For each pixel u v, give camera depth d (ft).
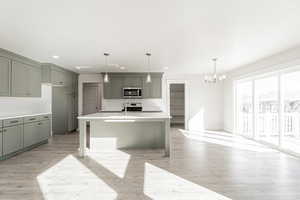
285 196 7.96
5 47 12.87
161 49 13.51
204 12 7.93
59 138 20.03
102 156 13.64
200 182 9.33
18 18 8.37
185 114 26.02
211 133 23.09
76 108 24.88
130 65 19.47
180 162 12.29
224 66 20.17
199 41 11.73
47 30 9.79
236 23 9.07
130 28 9.62
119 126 15.81
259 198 7.80
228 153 14.39
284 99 15.01
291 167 11.35
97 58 16.29
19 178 9.79
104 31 10.00
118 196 8.00
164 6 7.43
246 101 21.25
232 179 9.67
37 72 17.57
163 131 15.89
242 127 22.06
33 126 15.83
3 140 12.64
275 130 16.53
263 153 14.39
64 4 7.20
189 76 25.93
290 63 13.46
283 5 7.37
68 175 10.18
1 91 13.12
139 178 9.80
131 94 23.59
